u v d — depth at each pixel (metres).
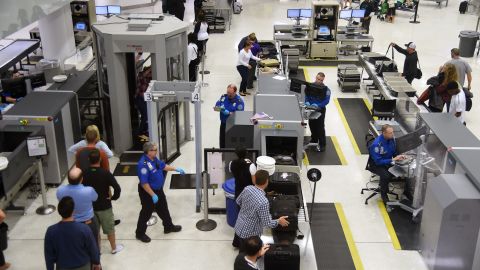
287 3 23.97
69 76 10.07
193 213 7.56
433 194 6.18
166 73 8.95
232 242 6.86
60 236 4.94
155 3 21.89
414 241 7.00
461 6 22.38
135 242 6.88
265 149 7.36
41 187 7.43
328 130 10.50
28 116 7.77
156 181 6.60
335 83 13.35
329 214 7.59
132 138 9.54
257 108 7.88
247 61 12.03
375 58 12.70
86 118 9.84
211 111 11.35
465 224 5.89
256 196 5.69
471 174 5.93
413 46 11.78
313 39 15.36
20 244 6.82
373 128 9.05
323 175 8.71
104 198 6.22
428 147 7.32
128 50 8.68
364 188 8.22
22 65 12.16
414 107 9.24
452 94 8.78
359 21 19.08
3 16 7.59
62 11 12.60
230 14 19.09
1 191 7.00
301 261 6.40
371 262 6.57
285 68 12.42
